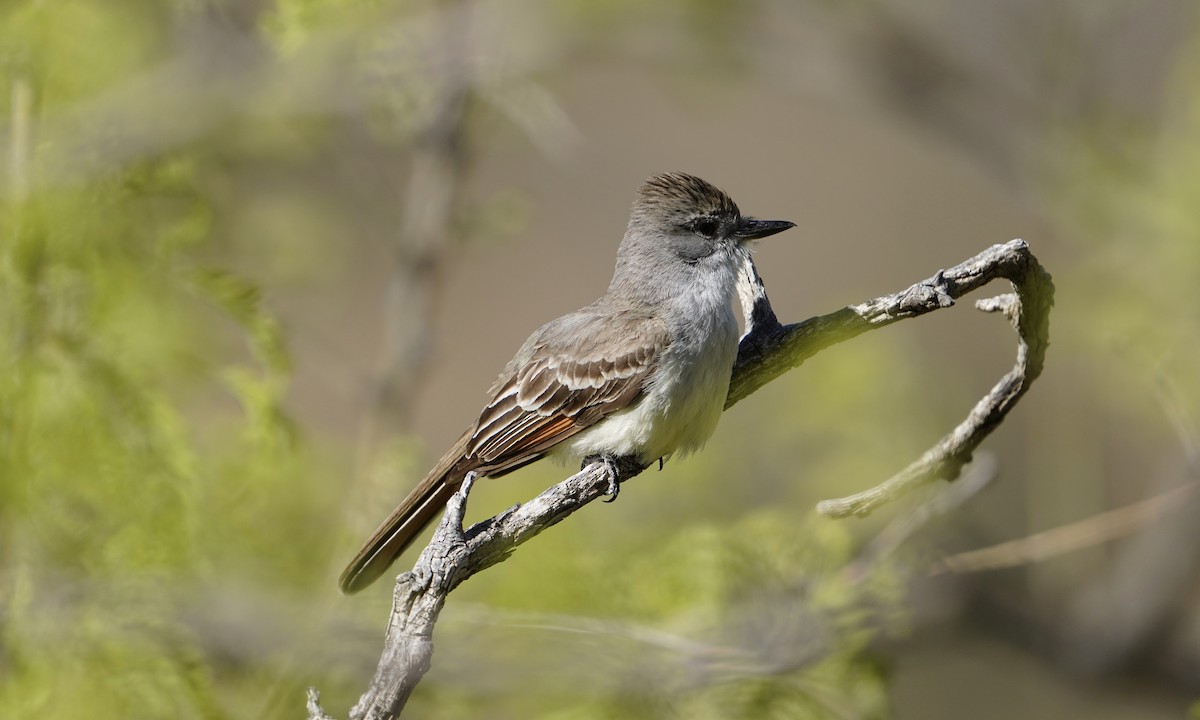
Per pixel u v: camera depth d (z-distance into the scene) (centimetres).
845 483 1383
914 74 1730
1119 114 1683
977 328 2055
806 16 1706
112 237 997
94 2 1056
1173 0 1727
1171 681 1516
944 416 1552
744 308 1028
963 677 1630
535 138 1421
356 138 1480
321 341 1383
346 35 1338
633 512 1266
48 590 911
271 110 1348
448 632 955
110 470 946
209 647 931
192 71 1236
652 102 2375
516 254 2292
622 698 953
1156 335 1337
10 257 949
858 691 1005
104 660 914
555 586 1063
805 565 1023
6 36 976
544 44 1554
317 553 1102
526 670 931
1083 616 1517
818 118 2420
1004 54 1727
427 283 1473
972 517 1533
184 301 1017
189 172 1076
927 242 2303
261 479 1032
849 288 2270
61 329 962
